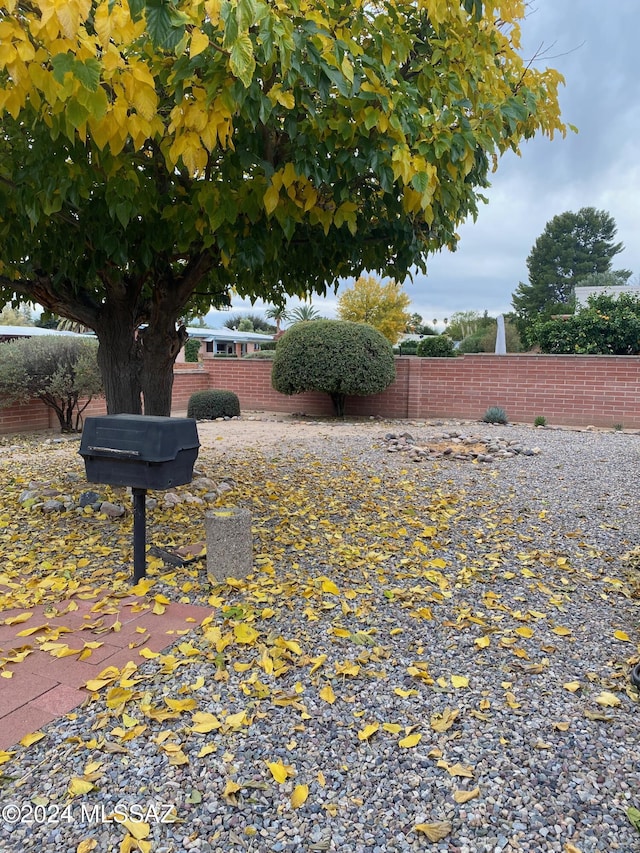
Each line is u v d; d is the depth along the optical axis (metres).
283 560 3.62
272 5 2.38
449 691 2.25
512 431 9.90
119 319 5.00
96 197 3.50
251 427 10.62
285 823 1.60
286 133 3.12
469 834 1.57
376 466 6.67
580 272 44.66
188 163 2.62
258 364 14.08
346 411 13.11
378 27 2.96
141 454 3.02
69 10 2.01
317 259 4.57
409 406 12.53
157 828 1.57
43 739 1.92
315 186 3.21
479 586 3.30
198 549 3.68
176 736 1.95
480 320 33.12
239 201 3.34
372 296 27.59
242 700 2.16
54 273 4.65
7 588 3.20
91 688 2.20
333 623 2.79
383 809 1.66
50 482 5.43
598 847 1.53
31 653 2.48
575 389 11.17
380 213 3.94
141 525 3.22
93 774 1.76
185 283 4.75
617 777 1.78
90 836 1.55
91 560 3.61
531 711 2.13
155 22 2.06
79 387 9.88
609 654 2.56
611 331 12.77
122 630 2.69
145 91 2.38
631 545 4.00
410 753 1.89
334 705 2.14
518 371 11.62
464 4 3.07
